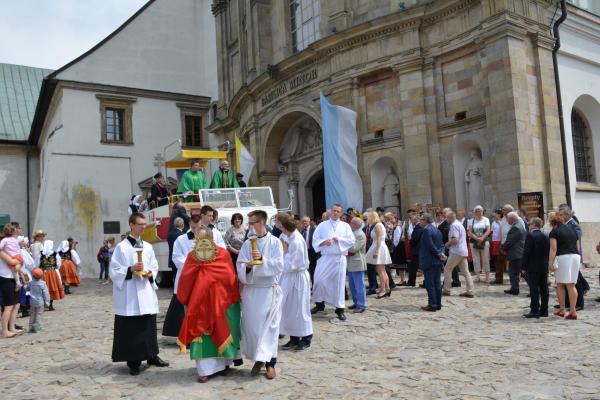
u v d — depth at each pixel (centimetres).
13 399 664
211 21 3716
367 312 1170
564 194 1889
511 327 965
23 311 1408
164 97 3591
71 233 3228
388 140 2120
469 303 1232
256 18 2788
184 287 720
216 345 705
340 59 2250
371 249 1361
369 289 1434
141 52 3566
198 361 707
